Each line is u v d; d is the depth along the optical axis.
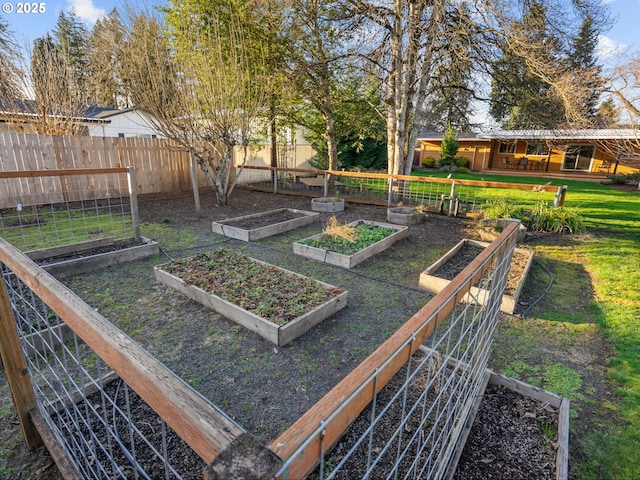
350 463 1.73
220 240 5.89
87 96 10.71
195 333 3.02
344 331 3.12
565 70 7.83
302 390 2.37
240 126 8.12
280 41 9.34
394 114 9.09
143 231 6.30
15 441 1.92
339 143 16.09
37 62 8.65
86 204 8.46
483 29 7.85
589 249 5.58
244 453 0.55
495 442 1.88
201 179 11.09
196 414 0.67
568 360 2.72
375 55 8.91
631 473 1.73
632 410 2.17
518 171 20.58
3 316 1.64
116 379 2.31
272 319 2.96
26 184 7.65
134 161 9.39
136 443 1.82
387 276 4.46
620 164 18.30
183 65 7.42
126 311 3.35
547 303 3.74
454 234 6.53
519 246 5.77
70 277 4.09
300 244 5.19
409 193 9.61
